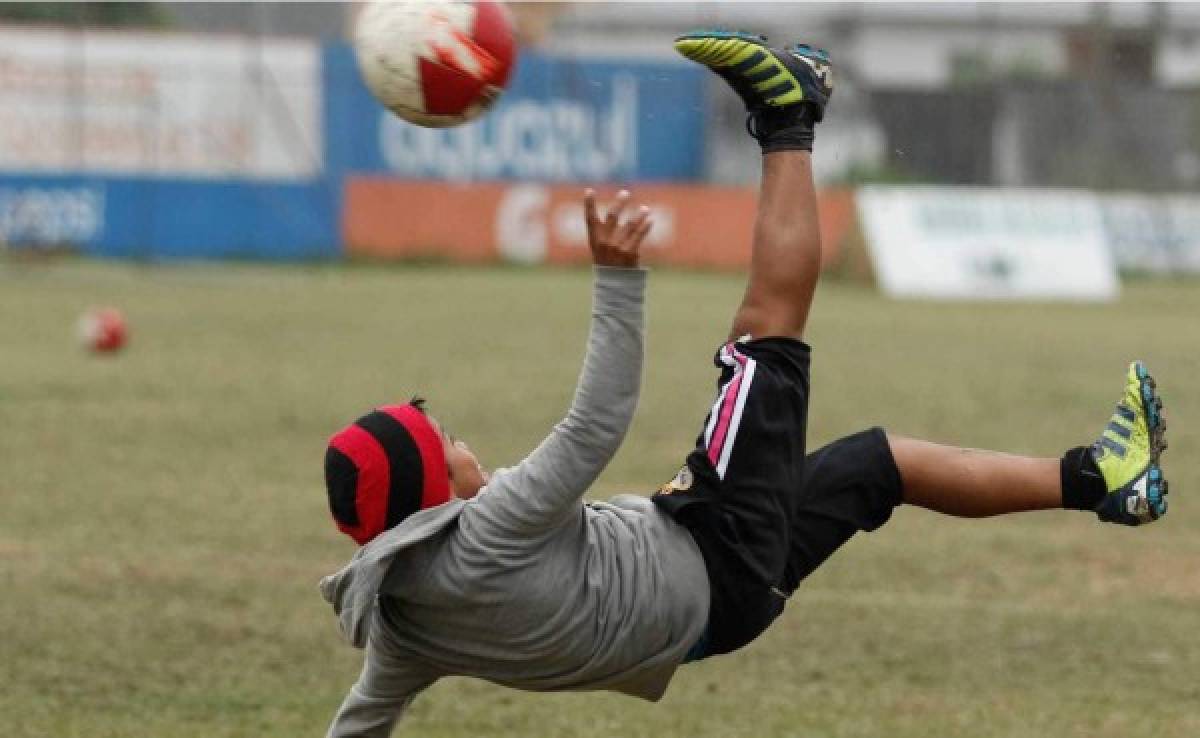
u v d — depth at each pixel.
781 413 14.66
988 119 120.88
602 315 13.73
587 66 114.44
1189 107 119.38
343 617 14.05
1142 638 24.69
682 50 15.20
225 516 32.50
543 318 74.38
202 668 22.56
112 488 35.06
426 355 59.66
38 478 36.00
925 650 23.92
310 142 110.06
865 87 122.31
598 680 14.40
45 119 105.81
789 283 15.05
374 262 109.50
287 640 24.08
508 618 13.97
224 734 19.67
